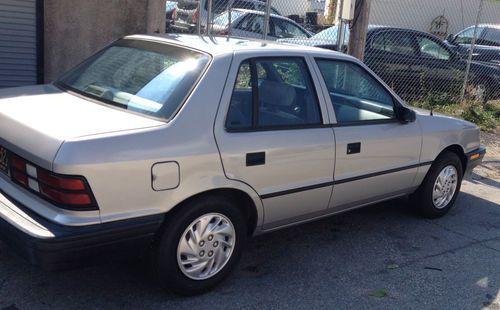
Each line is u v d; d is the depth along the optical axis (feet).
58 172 9.46
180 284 11.26
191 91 11.14
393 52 32.37
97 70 13.07
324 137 13.24
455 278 13.69
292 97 12.95
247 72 12.14
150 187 10.24
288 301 11.91
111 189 9.80
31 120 10.48
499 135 31.27
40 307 10.89
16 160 10.44
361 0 25.03
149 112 10.99
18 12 23.48
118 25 24.43
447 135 16.94
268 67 12.61
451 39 45.29
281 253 14.25
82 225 9.62
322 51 14.14
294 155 12.56
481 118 33.09
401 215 17.72
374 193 15.21
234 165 11.43
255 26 32.73
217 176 11.18
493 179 23.07
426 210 17.28
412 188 16.58
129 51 13.19
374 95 15.08
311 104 13.32
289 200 12.84
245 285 12.41
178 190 10.61
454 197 18.07
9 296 11.16
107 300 11.30
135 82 11.98
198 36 14.05
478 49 40.50
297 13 51.75
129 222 10.09
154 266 10.99
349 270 13.62
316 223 16.49
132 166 9.96
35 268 12.29
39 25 24.02
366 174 14.56
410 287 13.03
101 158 9.64
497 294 13.06
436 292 12.90
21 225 9.68
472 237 16.46
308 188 13.12
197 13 27.84
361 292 12.58
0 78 23.94
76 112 10.98
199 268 11.46
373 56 31.50
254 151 11.75
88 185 9.57
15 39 23.75
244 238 12.19
